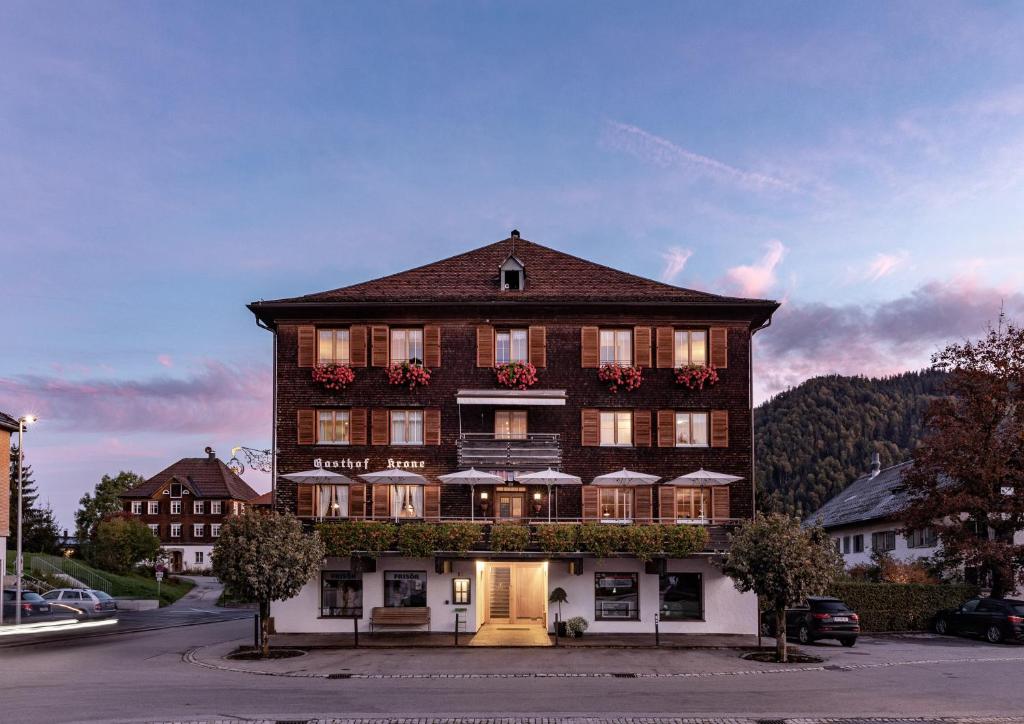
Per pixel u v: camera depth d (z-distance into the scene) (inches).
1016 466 1517.0
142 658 1079.6
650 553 1264.8
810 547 1059.3
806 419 5718.5
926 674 933.8
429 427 1384.1
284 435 1384.1
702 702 758.5
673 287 1476.4
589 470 1381.6
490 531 1298.0
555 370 1401.3
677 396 1397.6
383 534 1272.1
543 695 794.8
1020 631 1282.0
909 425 5639.8
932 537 1951.3
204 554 3919.8
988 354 1545.3
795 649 1181.1
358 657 1087.0
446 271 1520.7
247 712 702.5
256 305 1385.3
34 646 1245.7
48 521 3174.2
